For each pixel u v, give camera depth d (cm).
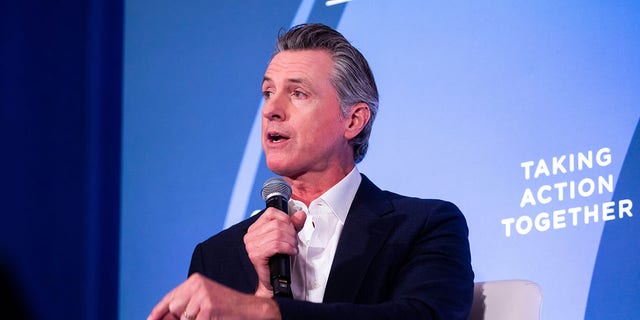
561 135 457
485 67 480
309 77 376
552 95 463
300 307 296
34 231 556
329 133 377
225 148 529
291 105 377
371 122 395
